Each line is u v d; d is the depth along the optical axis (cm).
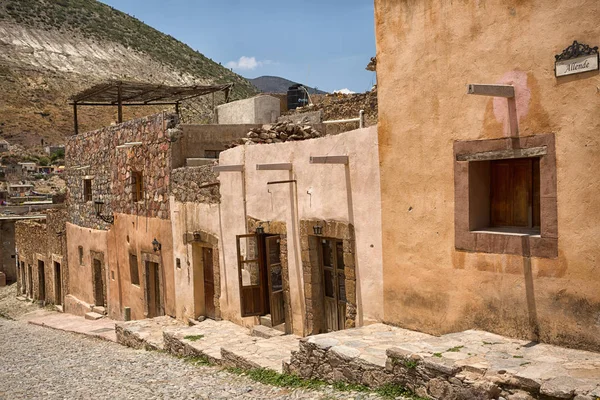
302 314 1084
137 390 906
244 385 847
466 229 779
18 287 3084
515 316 723
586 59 636
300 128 1234
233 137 1592
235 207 1258
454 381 607
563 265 670
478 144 756
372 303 934
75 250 2239
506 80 718
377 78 902
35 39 14038
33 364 1270
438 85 806
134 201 1755
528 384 562
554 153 671
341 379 750
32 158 8438
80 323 1939
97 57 14388
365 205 936
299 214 1075
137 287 1753
